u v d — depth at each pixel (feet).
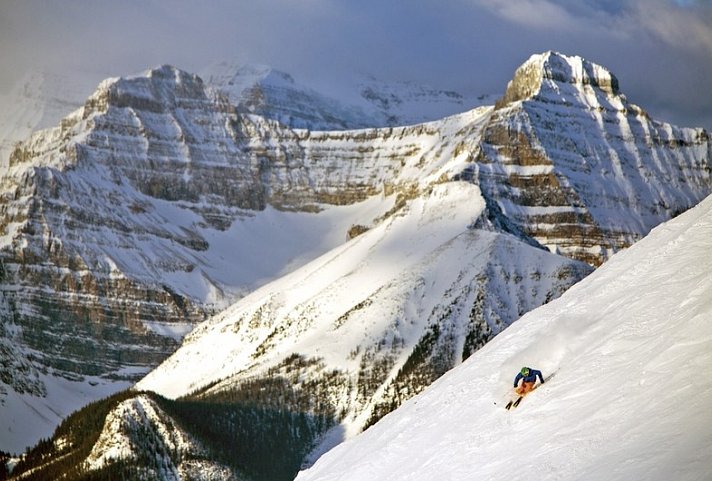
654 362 191.31
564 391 205.36
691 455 160.25
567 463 180.14
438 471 210.18
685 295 207.51
